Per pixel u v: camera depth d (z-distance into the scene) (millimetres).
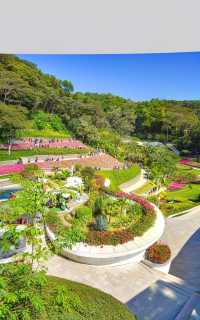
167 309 5461
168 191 15102
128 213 8875
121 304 4262
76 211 7910
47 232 6184
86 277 6191
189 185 15109
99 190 11680
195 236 10398
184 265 8344
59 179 13062
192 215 12461
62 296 2848
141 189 15258
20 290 2523
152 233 7832
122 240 7047
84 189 11469
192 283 7113
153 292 5957
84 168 14422
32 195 3387
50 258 6637
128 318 3959
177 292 6012
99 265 6598
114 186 14133
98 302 4152
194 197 14008
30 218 3443
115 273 6484
